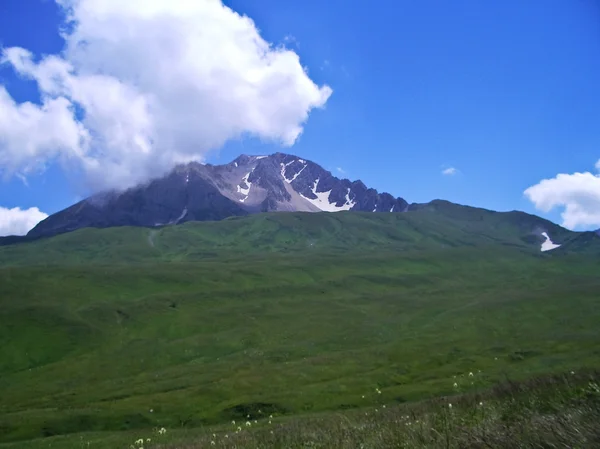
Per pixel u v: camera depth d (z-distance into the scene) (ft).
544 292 569.64
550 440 31.27
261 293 618.44
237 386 279.69
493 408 51.90
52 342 433.07
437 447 35.29
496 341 358.64
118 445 149.48
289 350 385.29
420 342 371.35
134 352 412.36
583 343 317.83
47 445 170.50
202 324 485.97
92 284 618.44
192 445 72.74
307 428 66.39
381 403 223.30
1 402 304.91
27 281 595.06
